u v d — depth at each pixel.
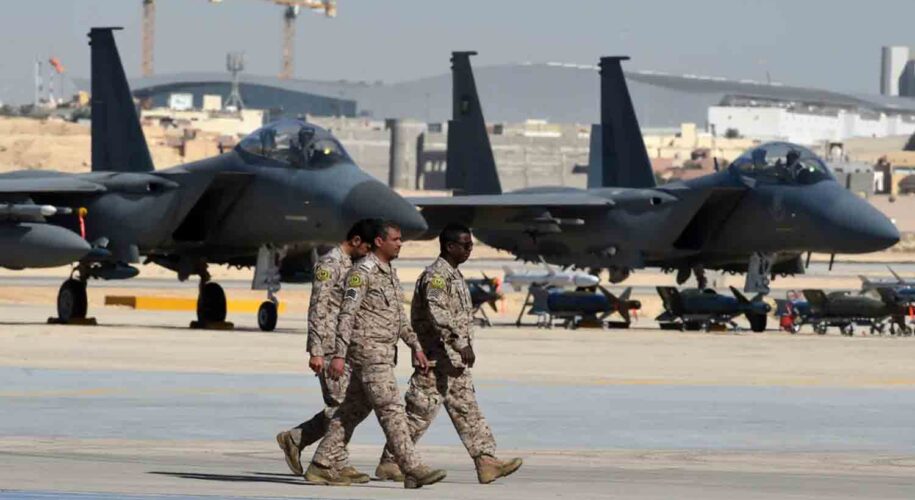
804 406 40.47
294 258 75.38
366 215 68.69
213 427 34.31
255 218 72.12
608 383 46.50
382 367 25.72
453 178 102.81
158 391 41.78
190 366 50.00
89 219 72.62
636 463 29.61
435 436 33.94
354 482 26.12
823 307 83.50
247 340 63.78
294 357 54.59
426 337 26.70
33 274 140.75
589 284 98.00
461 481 26.69
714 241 87.50
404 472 25.50
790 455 31.19
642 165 98.88
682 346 65.88
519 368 52.16
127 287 120.88
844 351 63.75
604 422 36.41
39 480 24.58
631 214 86.88
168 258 76.44
